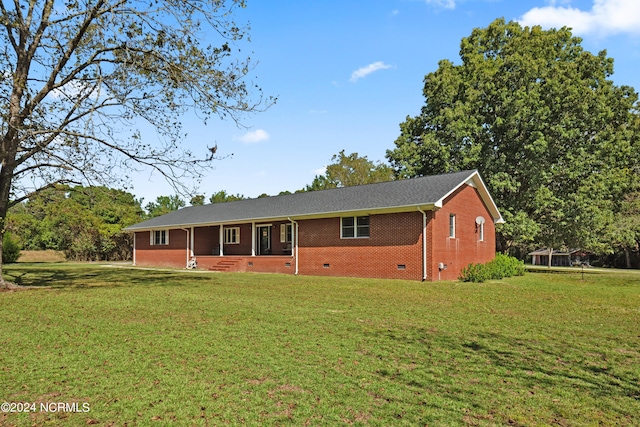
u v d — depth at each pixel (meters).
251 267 25.39
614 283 18.50
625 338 7.24
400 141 30.86
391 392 4.67
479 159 26.48
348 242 21.19
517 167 26.25
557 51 28.97
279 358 5.89
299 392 4.66
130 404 4.34
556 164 26.05
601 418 4.09
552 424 3.96
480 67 27.84
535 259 63.94
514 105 25.11
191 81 12.94
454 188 19.44
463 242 21.27
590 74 27.56
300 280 18.64
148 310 9.91
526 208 26.61
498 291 14.45
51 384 4.90
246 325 8.12
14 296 12.57
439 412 4.18
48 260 40.38
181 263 30.22
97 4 12.79
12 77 12.77
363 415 4.10
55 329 7.77
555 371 5.45
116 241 41.03
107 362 5.70
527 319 8.95
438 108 29.22
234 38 13.12
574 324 8.44
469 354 6.16
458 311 9.95
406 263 19.12
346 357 5.96
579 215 24.92
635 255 42.59
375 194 21.89
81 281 18.06
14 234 37.00
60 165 13.81
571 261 56.16
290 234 26.34
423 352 6.24
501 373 5.34
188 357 5.93
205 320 8.63
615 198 28.95
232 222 26.34
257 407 4.27
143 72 13.27
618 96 27.97
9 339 7.00
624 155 26.22
